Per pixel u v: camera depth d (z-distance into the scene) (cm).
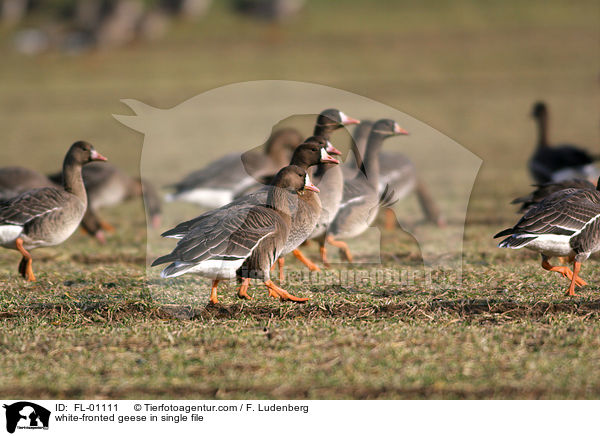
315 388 774
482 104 3628
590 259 1272
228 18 6950
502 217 1661
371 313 1000
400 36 6062
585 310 983
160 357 845
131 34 5912
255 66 4994
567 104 3534
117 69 5166
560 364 802
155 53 5759
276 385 779
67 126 3444
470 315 981
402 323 948
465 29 6269
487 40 5766
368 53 5434
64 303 1059
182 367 820
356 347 866
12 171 1556
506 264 1251
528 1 7169
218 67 5022
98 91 4362
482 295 1066
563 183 1222
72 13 6050
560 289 1076
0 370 818
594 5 6950
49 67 5400
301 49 5675
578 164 1909
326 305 1027
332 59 5225
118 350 873
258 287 1113
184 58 5459
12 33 6600
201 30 6638
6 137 3197
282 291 1038
